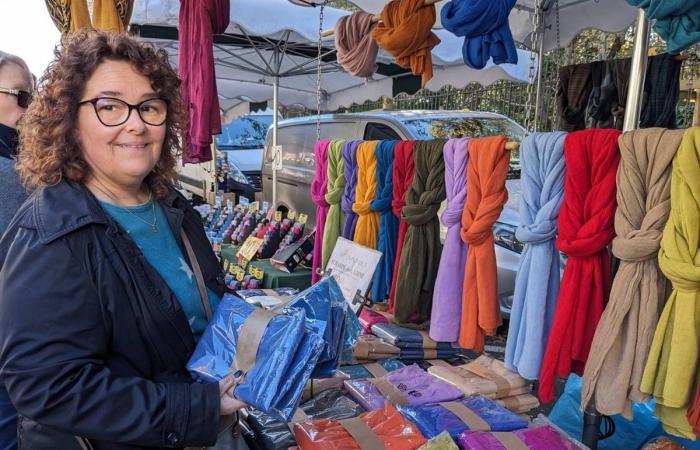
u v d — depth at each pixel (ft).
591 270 4.69
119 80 2.97
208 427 2.89
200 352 3.24
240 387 2.97
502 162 5.66
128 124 3.02
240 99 22.86
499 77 14.57
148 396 2.81
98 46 2.96
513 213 11.65
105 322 2.89
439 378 5.94
